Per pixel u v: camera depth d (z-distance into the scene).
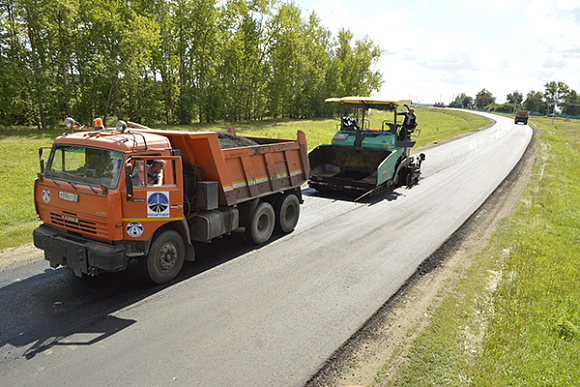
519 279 6.66
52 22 27.75
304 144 9.42
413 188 14.72
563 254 8.19
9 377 4.01
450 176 17.33
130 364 4.28
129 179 5.44
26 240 7.87
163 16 35.59
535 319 5.48
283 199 8.94
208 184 6.73
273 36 45.88
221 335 4.91
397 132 13.89
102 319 5.19
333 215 10.77
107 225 5.43
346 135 13.78
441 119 74.06
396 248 8.34
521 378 4.19
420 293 6.31
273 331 5.05
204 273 6.77
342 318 5.44
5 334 4.77
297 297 6.01
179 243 6.42
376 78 62.84
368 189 12.33
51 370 4.14
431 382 4.11
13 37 25.56
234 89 44.81
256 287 6.30
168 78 38.91
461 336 5.02
